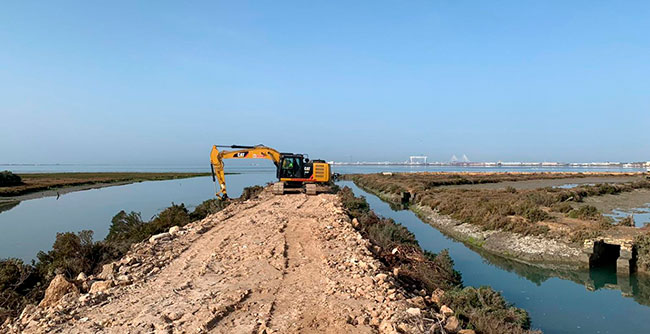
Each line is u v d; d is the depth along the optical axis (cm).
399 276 891
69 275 996
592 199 3027
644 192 3675
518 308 945
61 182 5756
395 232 1458
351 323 563
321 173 2519
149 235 1480
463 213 2189
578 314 1000
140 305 640
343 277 772
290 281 761
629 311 1021
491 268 1446
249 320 577
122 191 4650
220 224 1417
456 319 645
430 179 5553
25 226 2259
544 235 1642
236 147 2380
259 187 3291
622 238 1403
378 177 6394
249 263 881
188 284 744
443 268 1138
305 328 547
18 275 985
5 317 740
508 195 2839
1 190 4228
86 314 611
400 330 538
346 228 1277
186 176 8625
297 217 1490
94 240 1819
